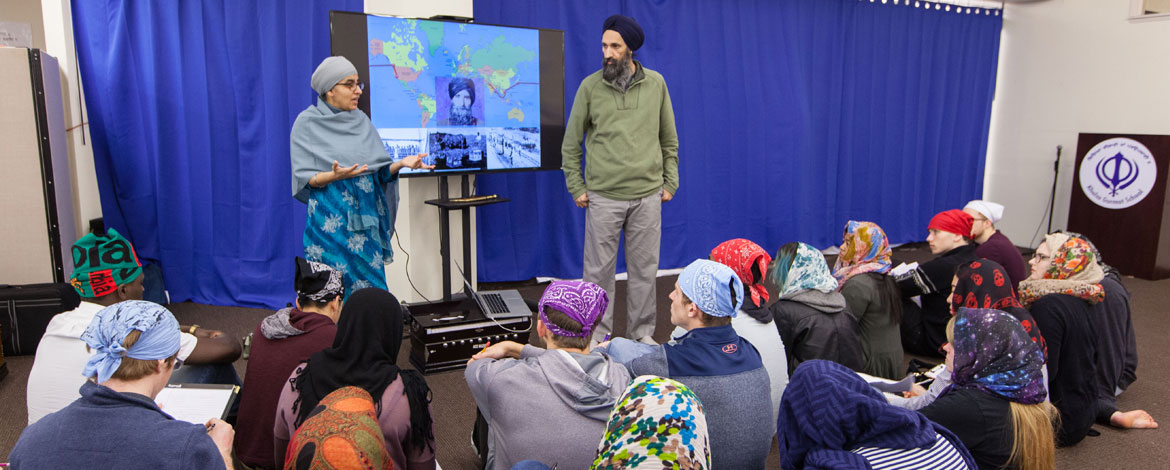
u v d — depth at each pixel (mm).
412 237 4125
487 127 3910
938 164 6887
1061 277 2857
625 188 3750
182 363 2215
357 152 3137
